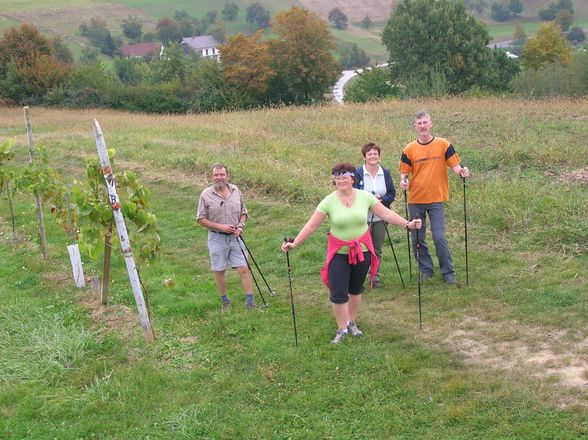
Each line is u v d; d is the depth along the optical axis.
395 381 5.90
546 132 16.95
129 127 25.27
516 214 10.01
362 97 51.56
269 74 55.38
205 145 18.33
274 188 13.18
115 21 118.19
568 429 4.99
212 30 118.81
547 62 51.84
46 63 54.22
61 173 18.00
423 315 7.24
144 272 9.55
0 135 27.09
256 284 8.14
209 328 7.41
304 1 144.88
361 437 5.27
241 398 5.98
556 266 8.20
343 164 6.43
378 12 143.75
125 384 6.36
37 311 8.30
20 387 6.48
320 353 6.52
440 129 18.81
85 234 7.49
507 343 6.43
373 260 6.82
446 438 5.10
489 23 128.62
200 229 11.75
